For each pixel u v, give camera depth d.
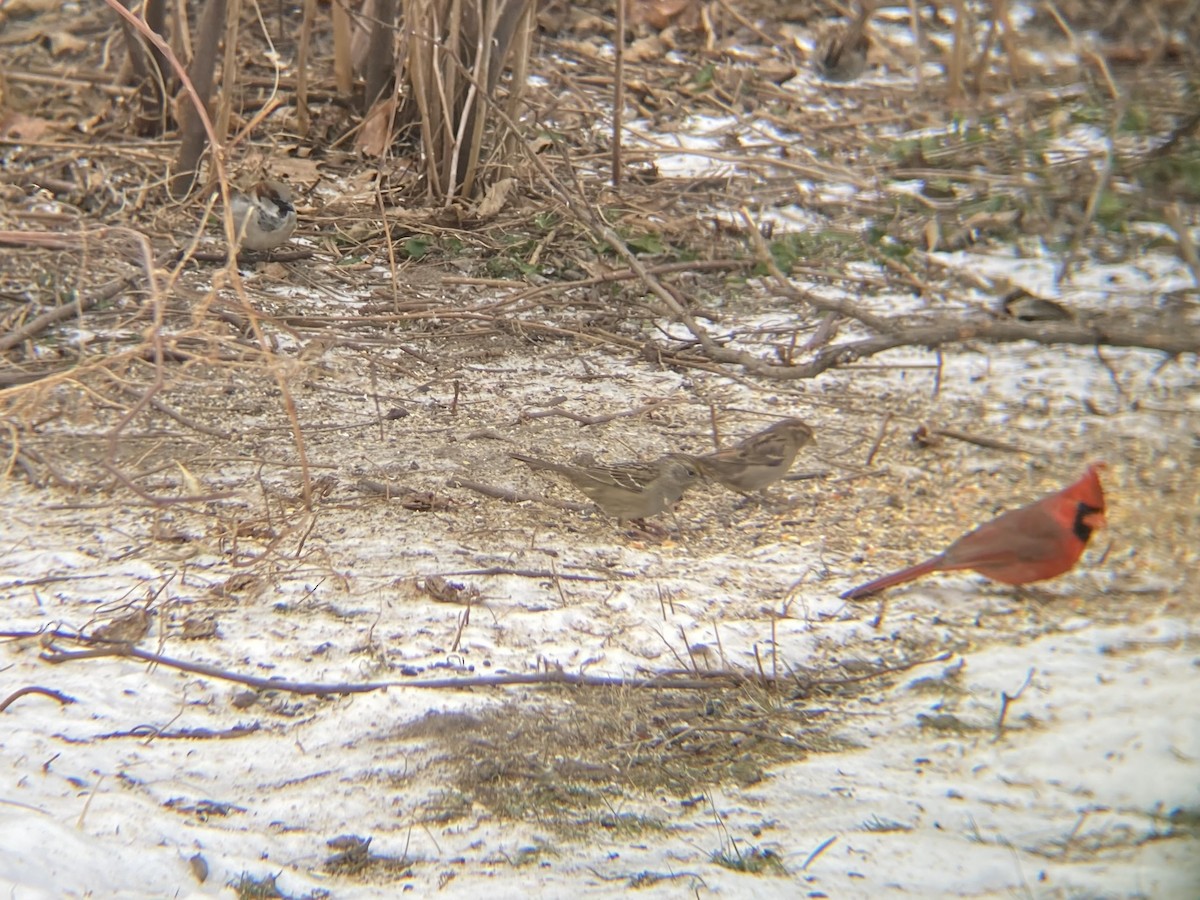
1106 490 10.83
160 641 8.48
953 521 10.46
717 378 12.84
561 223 15.24
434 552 9.73
